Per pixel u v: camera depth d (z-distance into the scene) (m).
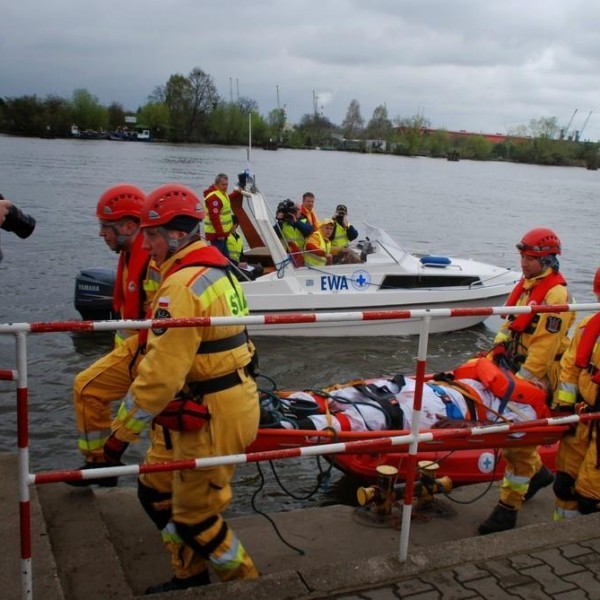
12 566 2.97
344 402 4.68
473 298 10.89
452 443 4.36
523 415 4.51
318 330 10.44
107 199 3.79
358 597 2.87
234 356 2.91
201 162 56.84
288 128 116.94
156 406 2.73
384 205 34.91
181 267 2.89
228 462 2.78
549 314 4.56
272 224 10.76
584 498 3.72
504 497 4.05
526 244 4.67
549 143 130.12
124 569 3.51
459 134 143.62
